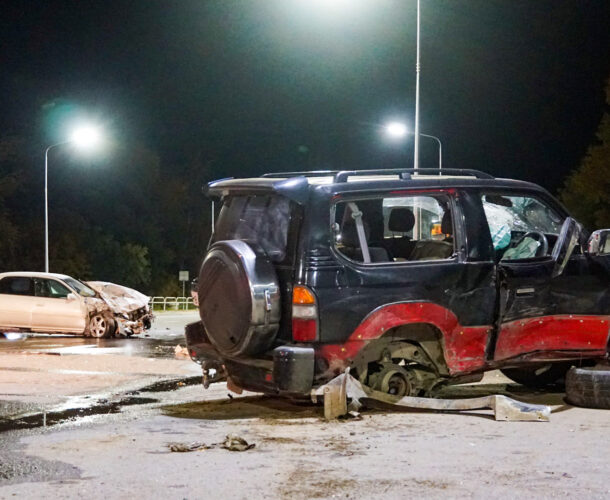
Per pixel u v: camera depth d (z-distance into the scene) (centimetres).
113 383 1175
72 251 6444
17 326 2091
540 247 912
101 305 2094
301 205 819
